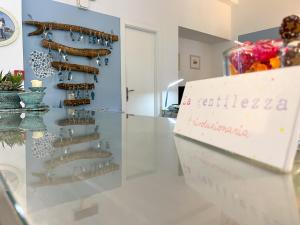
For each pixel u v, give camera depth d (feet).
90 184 0.77
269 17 13.55
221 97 1.31
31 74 8.13
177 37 12.64
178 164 1.02
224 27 15.08
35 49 8.21
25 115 3.88
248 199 0.63
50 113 4.42
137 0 10.99
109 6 10.09
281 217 0.54
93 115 4.11
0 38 7.07
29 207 0.60
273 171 0.89
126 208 0.58
